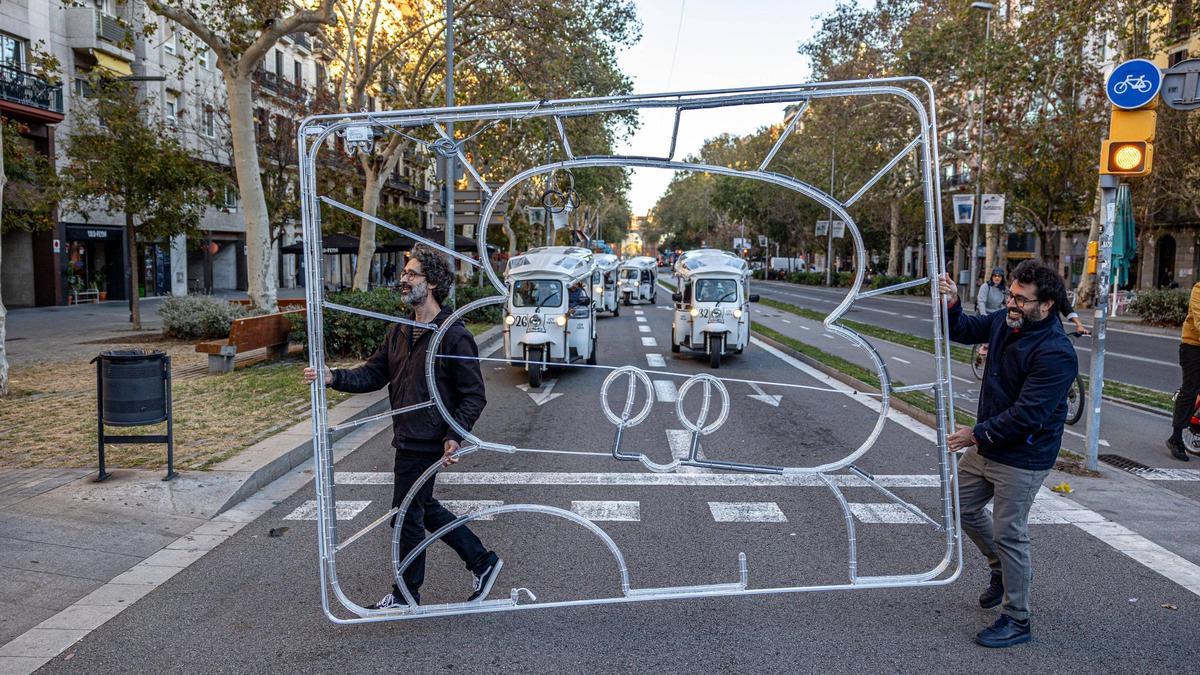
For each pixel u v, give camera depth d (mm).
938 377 4137
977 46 29672
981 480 4047
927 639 3885
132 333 18531
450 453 3828
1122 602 4297
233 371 12531
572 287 14125
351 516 5855
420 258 3977
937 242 4020
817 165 45531
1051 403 3650
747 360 15930
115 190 18547
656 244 150375
